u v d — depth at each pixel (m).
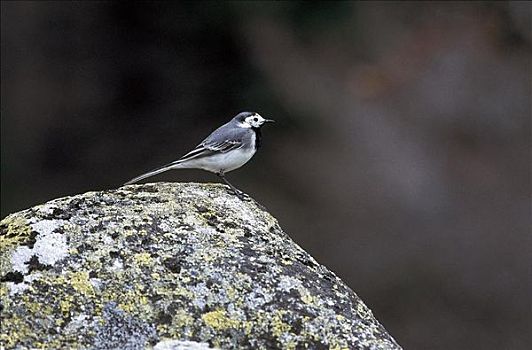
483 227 17.30
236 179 19.12
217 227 5.24
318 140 19.72
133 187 5.65
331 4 20.14
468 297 16.00
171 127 20.58
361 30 20.73
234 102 20.53
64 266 4.77
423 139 19.55
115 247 4.90
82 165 20.28
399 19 21.09
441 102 20.02
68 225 5.02
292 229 17.95
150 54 20.66
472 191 18.33
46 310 4.59
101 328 4.56
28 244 4.87
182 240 5.03
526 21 20.80
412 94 20.17
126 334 4.56
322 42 20.66
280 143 19.75
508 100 19.98
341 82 20.36
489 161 19.06
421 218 17.78
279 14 20.11
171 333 4.58
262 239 5.24
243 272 4.89
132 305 4.65
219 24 20.27
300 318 4.73
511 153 19.19
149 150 20.38
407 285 16.36
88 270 4.77
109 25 20.59
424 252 16.92
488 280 16.22
